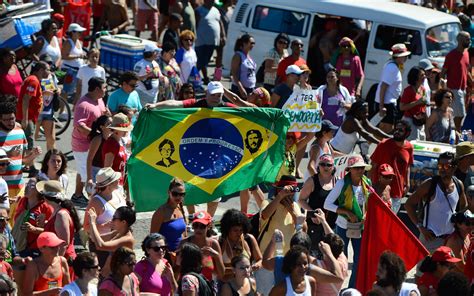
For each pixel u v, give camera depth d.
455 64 52.59
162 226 30.36
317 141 38.53
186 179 33.94
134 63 54.59
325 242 28.98
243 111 34.53
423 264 28.67
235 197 43.16
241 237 29.25
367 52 57.12
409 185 41.31
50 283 27.16
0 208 30.28
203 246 28.58
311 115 42.19
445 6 73.19
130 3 77.56
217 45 61.81
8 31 50.84
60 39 56.22
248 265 27.25
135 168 33.44
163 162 33.72
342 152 41.72
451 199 34.12
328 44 57.62
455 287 26.23
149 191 33.62
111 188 30.62
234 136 34.56
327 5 58.16
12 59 43.91
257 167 35.09
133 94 42.50
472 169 38.59
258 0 60.47
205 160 34.25
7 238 27.53
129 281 26.14
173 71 50.69
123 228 29.45
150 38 70.38
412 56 56.34
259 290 29.31
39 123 44.47
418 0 70.38
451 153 34.12
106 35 57.06
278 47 52.69
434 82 52.50
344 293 25.98
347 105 45.69
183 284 26.20
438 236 34.28
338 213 32.81
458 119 53.41
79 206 39.34
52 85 43.69
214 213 37.88
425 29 56.16
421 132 48.03
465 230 31.77
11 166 35.09
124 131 35.81
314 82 58.50
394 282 26.52
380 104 50.28
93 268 25.83
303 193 34.16
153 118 33.44
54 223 29.25
